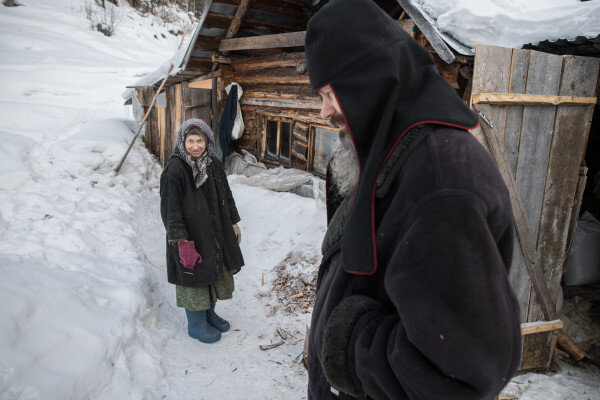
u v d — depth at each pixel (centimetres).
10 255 277
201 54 644
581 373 278
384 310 78
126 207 450
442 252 61
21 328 206
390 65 73
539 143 238
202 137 260
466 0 279
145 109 745
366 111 76
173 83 716
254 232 463
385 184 75
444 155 68
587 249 333
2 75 968
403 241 66
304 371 261
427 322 60
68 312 234
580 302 330
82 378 203
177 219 252
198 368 256
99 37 1532
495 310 61
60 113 729
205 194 271
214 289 283
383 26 76
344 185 97
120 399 209
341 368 78
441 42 279
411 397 64
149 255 385
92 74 1128
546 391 246
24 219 364
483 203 64
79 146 555
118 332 243
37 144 525
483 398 60
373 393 71
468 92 292
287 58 562
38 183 448
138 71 1241
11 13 1448
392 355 65
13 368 185
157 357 252
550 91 235
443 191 64
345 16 76
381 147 74
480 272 60
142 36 1748
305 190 530
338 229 96
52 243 332
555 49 258
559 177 250
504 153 225
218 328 302
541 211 250
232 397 232
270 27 619
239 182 609
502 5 289
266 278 386
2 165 449
